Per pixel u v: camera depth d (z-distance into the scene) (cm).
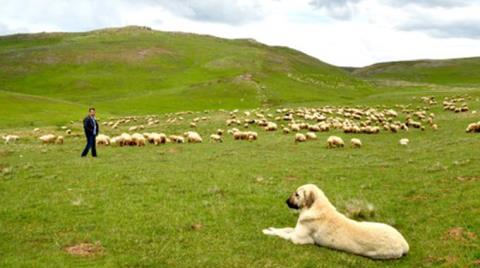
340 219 1205
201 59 16412
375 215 1489
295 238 1244
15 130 5703
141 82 13438
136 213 1459
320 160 2728
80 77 13612
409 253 1179
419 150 3052
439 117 5834
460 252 1159
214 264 1080
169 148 3444
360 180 2073
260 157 2884
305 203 1263
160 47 17450
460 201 1570
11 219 1382
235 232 1305
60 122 6944
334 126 4981
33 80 13575
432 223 1391
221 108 9300
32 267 1023
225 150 3300
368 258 1141
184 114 7269
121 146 3594
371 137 4153
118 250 1145
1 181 1969
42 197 1667
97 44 17525
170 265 1067
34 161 2734
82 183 1936
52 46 17225
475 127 4034
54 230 1284
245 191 1808
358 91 12912
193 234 1279
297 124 5022
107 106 9450
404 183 1972
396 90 13500
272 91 11050
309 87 12519
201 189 1834
